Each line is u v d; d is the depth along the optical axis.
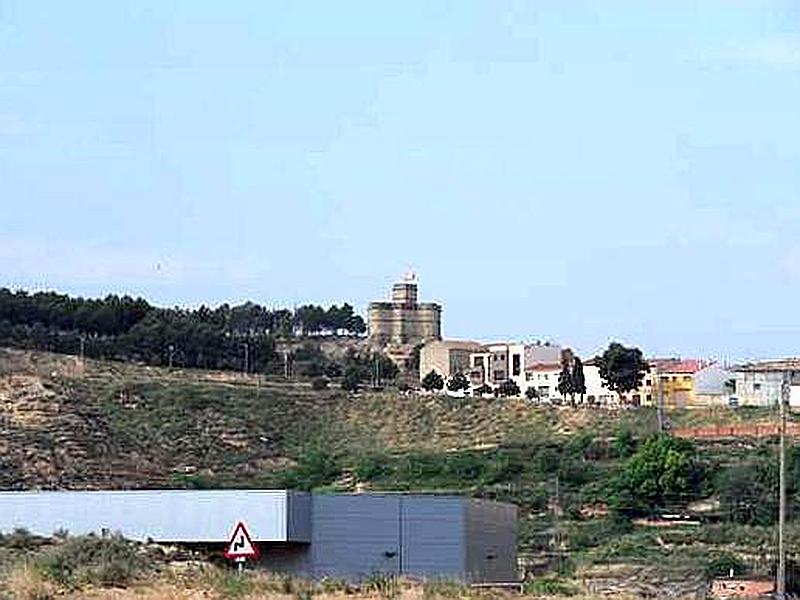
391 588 58.41
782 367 181.62
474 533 75.62
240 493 71.56
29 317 192.75
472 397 185.62
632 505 129.50
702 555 106.81
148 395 171.25
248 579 58.44
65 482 143.12
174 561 66.62
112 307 198.50
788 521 122.56
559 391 199.88
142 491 73.88
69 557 62.09
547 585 73.06
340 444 171.00
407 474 149.38
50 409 159.25
